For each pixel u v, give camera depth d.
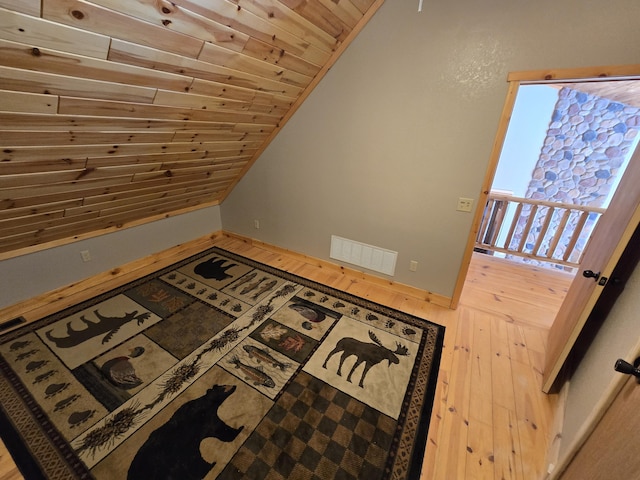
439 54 1.92
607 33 1.48
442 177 2.23
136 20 1.15
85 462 1.34
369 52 2.13
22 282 2.28
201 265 3.20
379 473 1.35
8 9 0.88
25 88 1.13
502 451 1.46
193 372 1.84
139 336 2.12
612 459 0.69
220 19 1.37
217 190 3.48
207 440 1.45
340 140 2.56
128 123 1.64
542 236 3.45
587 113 3.68
